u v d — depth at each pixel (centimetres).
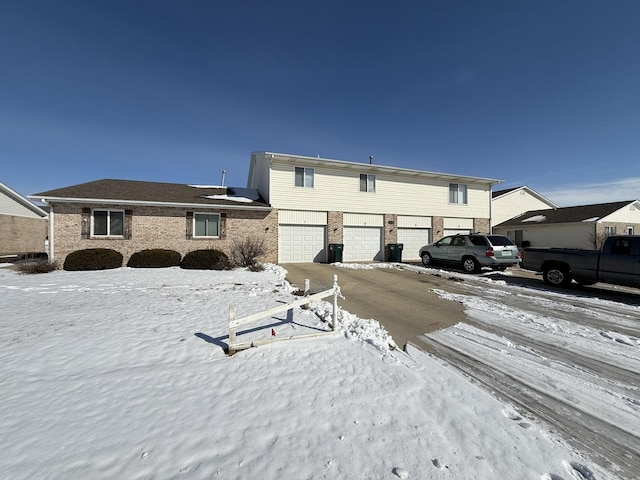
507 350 459
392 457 234
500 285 996
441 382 351
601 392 343
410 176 1883
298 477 214
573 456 242
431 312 668
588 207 2356
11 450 234
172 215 1399
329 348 441
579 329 556
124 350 429
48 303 689
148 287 888
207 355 416
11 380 343
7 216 1825
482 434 263
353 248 1752
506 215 2698
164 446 242
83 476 212
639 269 777
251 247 1373
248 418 279
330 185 1689
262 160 1753
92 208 1290
